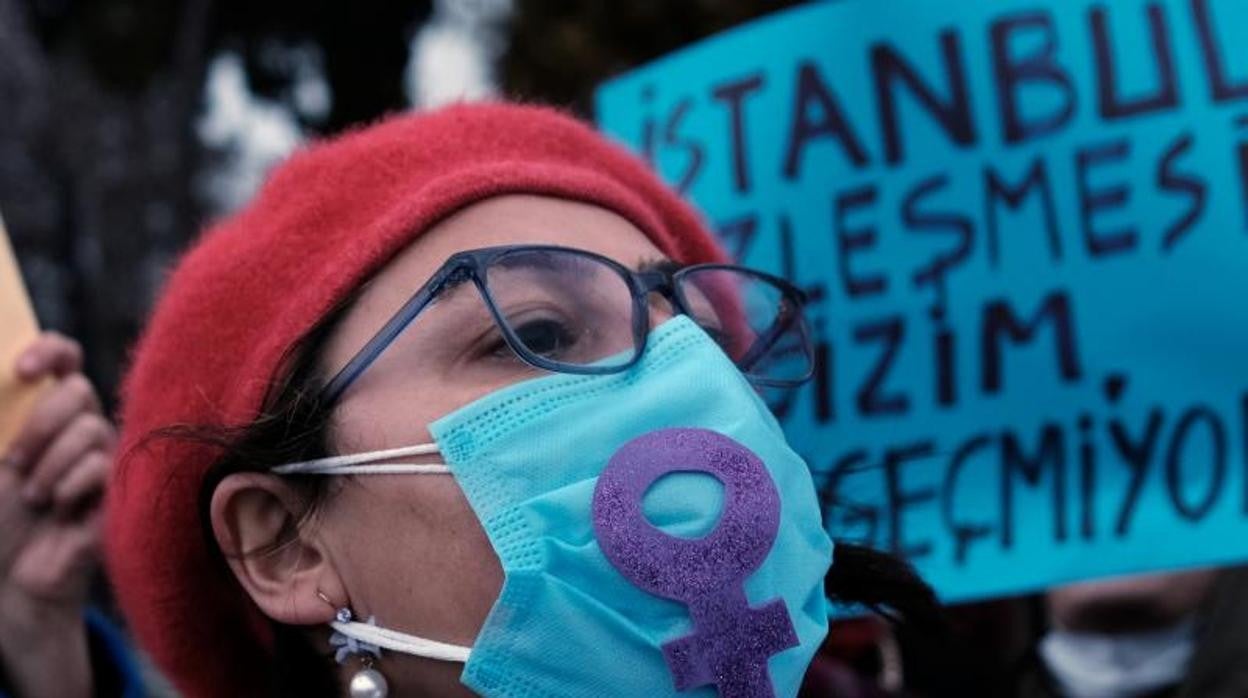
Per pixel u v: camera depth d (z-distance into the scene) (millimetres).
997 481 1727
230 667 1352
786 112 1899
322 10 5512
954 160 1805
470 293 1120
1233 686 1726
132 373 1339
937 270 1792
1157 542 1653
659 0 4117
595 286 1158
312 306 1141
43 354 1466
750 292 1332
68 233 3814
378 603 1102
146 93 4461
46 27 4535
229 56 5566
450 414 1088
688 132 1975
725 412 1117
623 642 1044
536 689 1053
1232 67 1721
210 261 1250
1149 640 1862
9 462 1459
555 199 1222
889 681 2158
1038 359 1733
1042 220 1757
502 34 4609
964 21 1822
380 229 1146
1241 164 1695
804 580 1100
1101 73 1764
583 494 1065
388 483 1096
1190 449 1663
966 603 2258
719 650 1044
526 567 1048
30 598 1472
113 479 1369
